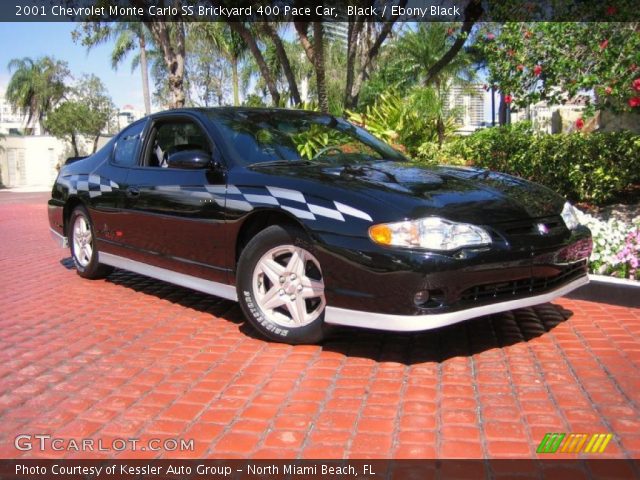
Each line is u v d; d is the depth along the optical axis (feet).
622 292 14.61
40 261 23.98
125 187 16.26
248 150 13.91
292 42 95.14
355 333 13.08
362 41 42.93
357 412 9.44
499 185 12.44
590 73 21.30
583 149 25.16
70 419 9.54
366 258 10.64
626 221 23.62
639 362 11.13
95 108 135.64
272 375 11.00
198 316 15.01
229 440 8.72
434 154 30.86
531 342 12.37
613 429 8.66
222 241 13.21
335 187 11.62
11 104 156.56
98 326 14.39
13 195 96.84
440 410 9.41
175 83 40.98
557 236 11.66
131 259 16.60
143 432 9.05
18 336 13.79
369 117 35.53
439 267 10.25
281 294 12.32
